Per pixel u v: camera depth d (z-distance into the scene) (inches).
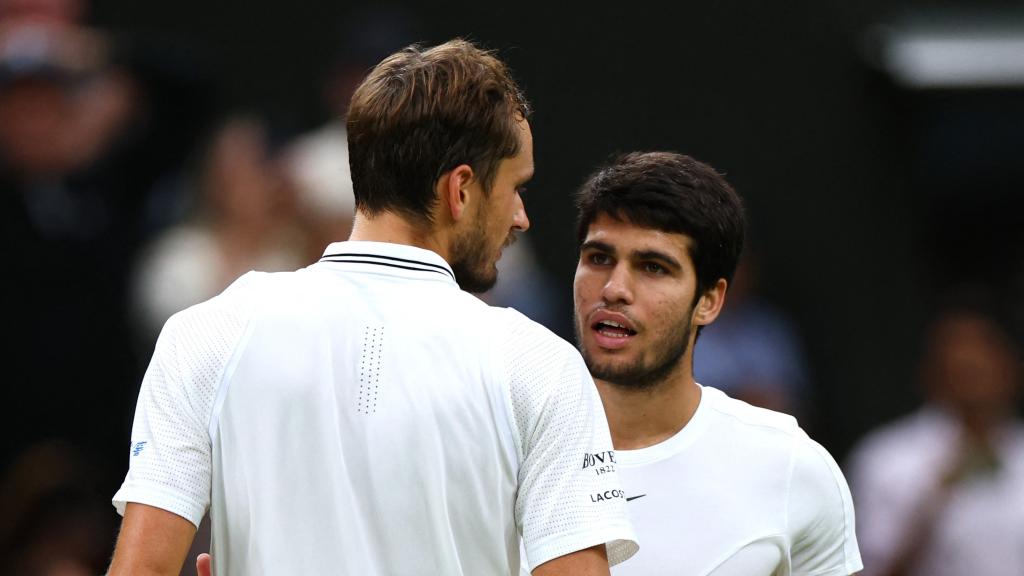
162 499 359.3
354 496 357.7
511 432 362.0
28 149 903.7
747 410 460.1
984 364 858.8
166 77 956.0
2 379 877.8
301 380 363.6
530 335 371.6
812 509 446.3
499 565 363.9
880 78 1029.8
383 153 374.9
